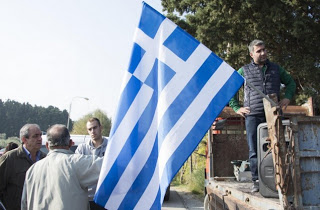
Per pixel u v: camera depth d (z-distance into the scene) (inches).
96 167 125.3
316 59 526.3
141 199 110.8
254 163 177.3
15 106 3843.5
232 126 300.2
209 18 551.2
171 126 112.4
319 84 505.4
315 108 287.3
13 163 172.4
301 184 131.9
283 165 127.3
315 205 131.7
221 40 546.6
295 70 513.0
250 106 180.4
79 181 125.6
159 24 120.2
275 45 547.5
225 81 115.6
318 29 509.7
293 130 130.2
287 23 505.4
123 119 115.0
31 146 176.9
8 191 171.2
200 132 111.9
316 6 512.1
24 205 134.6
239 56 549.0
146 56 118.8
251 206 159.9
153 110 116.4
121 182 111.4
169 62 117.0
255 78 179.9
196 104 113.9
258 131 160.9
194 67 116.5
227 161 289.9
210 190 238.4
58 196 122.5
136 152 113.3
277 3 499.8
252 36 540.7
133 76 117.3
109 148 113.0
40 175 129.2
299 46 534.6
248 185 209.0
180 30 119.1
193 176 566.9
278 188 131.6
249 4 496.4
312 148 133.0
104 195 110.6
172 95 114.7
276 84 179.8
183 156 109.8
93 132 200.8
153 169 112.9
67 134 137.6
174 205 434.3
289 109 282.2
